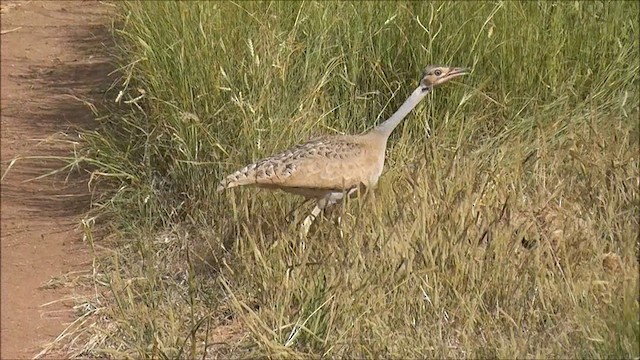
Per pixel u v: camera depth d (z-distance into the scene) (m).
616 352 15.32
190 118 21.14
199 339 17.53
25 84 32.59
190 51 23.34
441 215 18.47
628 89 23.77
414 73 23.88
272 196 19.92
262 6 25.83
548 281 17.16
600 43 24.52
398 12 24.59
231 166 20.84
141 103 25.53
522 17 24.64
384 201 19.02
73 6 41.62
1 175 25.39
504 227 18.45
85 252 21.28
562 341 16.11
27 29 38.66
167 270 19.91
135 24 27.02
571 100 23.67
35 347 18.14
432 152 21.27
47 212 23.36
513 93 23.72
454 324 16.83
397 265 17.44
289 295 17.38
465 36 24.06
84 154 25.64
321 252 18.27
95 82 32.00
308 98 22.39
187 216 21.38
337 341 16.33
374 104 23.64
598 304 16.67
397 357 15.92
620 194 19.78
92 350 17.83
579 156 20.19
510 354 15.66
